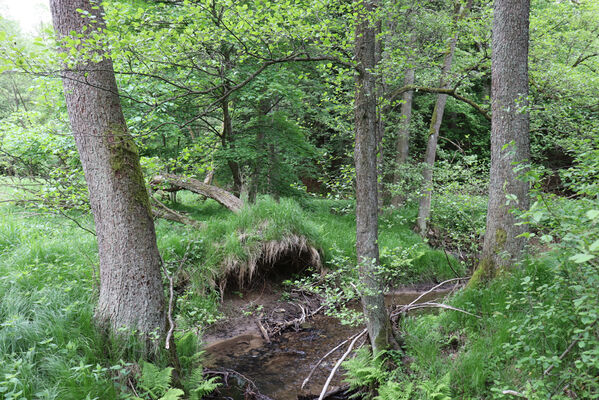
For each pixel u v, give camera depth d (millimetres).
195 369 4453
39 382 3617
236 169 11719
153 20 4309
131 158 4156
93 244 6406
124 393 3701
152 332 4152
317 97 12695
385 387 3840
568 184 3158
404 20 8156
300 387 4789
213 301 6668
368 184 4562
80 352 4094
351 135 6547
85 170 4109
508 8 5215
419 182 11727
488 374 3646
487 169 7188
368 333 4727
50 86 5449
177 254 6820
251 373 5137
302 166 13641
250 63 9180
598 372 3002
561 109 6227
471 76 8430
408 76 12398
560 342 3414
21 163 6195
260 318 6812
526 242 5184
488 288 4977
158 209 8578
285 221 7844
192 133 11234
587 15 8953
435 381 3791
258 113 11266
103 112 3986
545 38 8164
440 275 8820
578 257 1875
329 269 7945
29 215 7152
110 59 4043
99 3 4000
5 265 5223
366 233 4598
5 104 23281
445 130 18438
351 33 4695
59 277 5121
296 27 4328
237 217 7863
